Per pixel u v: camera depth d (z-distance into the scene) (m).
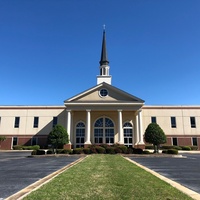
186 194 5.96
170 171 11.45
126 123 38.34
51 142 26.89
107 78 43.31
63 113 41.91
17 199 5.54
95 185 6.99
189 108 41.94
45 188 6.56
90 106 35.88
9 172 11.05
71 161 18.03
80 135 37.88
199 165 14.82
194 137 40.78
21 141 41.28
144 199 5.38
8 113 42.56
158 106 41.91
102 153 27.86
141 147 33.69
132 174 9.41
